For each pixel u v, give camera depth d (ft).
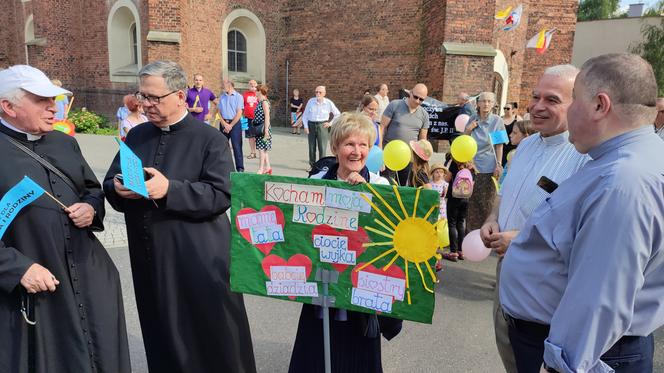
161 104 8.01
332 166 8.21
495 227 8.46
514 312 6.28
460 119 23.07
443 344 12.21
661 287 5.05
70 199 7.58
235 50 63.67
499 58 50.80
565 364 4.90
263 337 12.14
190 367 8.23
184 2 50.90
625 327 4.75
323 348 7.66
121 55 58.75
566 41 60.08
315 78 62.18
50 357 7.24
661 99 15.19
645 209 4.59
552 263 5.65
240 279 7.13
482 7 42.34
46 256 7.17
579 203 5.21
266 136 31.50
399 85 54.54
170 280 8.10
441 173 16.60
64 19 60.23
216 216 8.45
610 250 4.65
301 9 61.87
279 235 6.91
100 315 7.71
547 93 7.40
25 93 6.93
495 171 17.94
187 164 8.32
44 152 7.52
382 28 54.95
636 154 4.87
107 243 18.24
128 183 6.75
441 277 16.67
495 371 11.02
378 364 7.75
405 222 6.39
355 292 6.74
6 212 6.72
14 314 6.98
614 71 5.01
